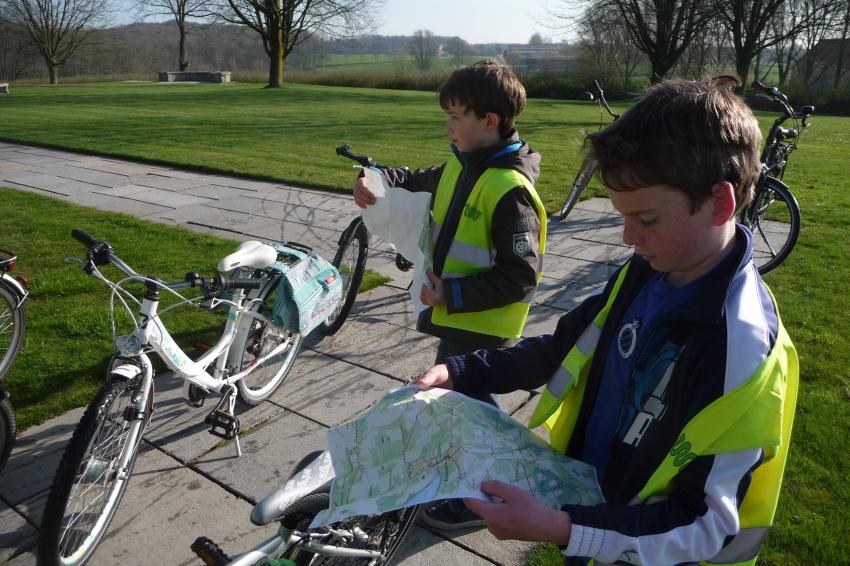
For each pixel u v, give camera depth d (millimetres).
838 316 4926
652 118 1092
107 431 2580
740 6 29484
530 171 2627
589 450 1453
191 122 18031
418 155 12578
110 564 2602
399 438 1480
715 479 1101
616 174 1121
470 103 2555
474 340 2689
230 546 2705
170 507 2914
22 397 3711
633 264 1433
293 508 1763
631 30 29953
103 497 2637
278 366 3893
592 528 1138
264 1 37375
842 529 2707
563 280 5770
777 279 5766
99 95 29125
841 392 3811
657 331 1267
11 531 2777
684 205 1104
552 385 1519
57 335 4465
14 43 49562
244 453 3299
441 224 2781
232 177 10086
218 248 6508
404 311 5039
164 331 2891
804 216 7914
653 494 1179
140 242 6629
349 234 4512
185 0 48531
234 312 3344
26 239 6680
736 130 1080
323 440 3426
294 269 3596
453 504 2773
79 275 5605
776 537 2662
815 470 3086
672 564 1118
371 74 42781
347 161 11578
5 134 14586
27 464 3188
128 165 11117
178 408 3656
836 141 17359
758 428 1091
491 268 2566
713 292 1181
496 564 2613
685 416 1171
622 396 1374
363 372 4121
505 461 1333
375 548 2299
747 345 1119
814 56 35188
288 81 44688
